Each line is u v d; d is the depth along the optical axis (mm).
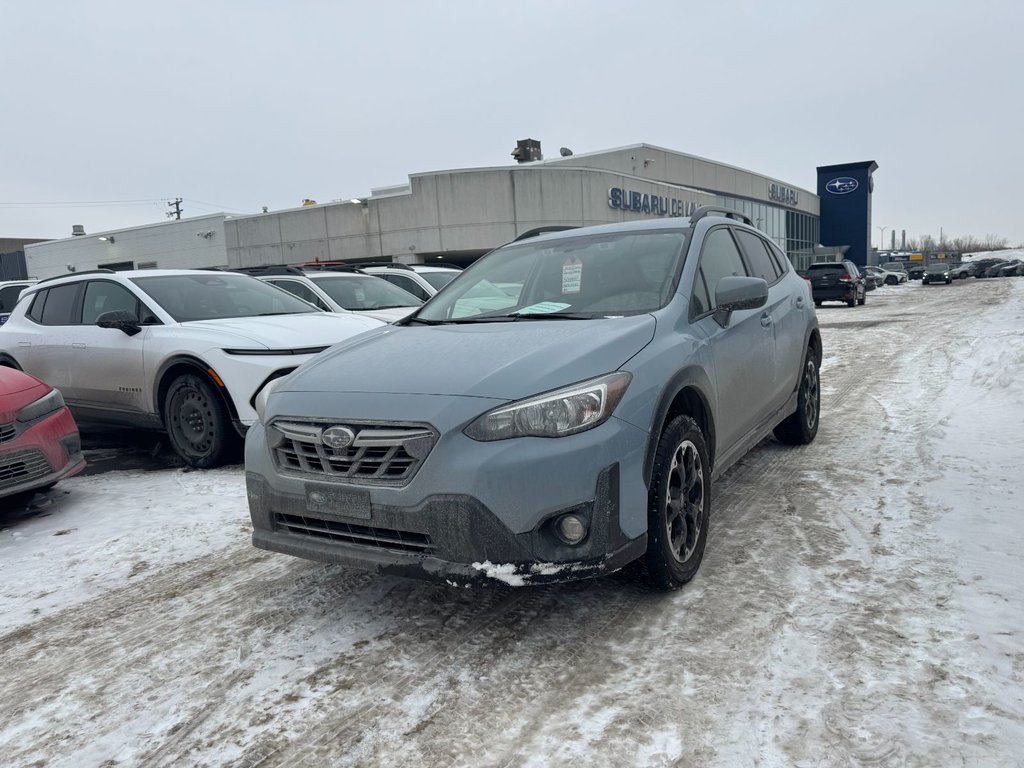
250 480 2961
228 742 2229
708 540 3570
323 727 2271
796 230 54531
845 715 2146
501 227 28672
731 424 3621
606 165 35594
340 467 2699
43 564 3795
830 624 2682
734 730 2115
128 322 5742
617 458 2582
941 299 26734
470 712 2299
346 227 31328
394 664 2617
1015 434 5137
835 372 9094
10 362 6727
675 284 3432
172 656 2781
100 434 7371
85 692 2564
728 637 2639
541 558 2482
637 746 2072
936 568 3088
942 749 1973
